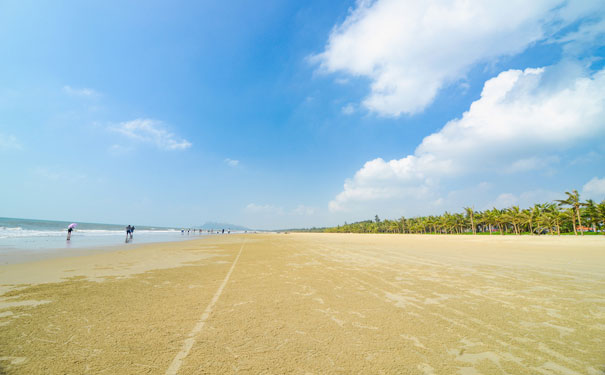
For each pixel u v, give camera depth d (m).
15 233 38.12
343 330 4.25
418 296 6.39
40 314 4.87
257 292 6.73
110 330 4.17
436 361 3.25
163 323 4.50
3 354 3.32
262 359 3.28
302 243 31.58
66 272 9.33
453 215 103.12
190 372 2.96
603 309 5.39
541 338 3.96
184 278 8.52
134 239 34.62
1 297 6.04
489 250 20.52
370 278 8.69
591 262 12.90
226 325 4.43
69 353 3.38
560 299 6.13
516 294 6.58
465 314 5.07
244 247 23.44
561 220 66.50
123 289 6.91
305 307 5.47
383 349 3.58
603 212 58.09
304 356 3.37
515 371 3.01
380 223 151.62
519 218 74.62
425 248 22.92
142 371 2.97
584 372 2.99
